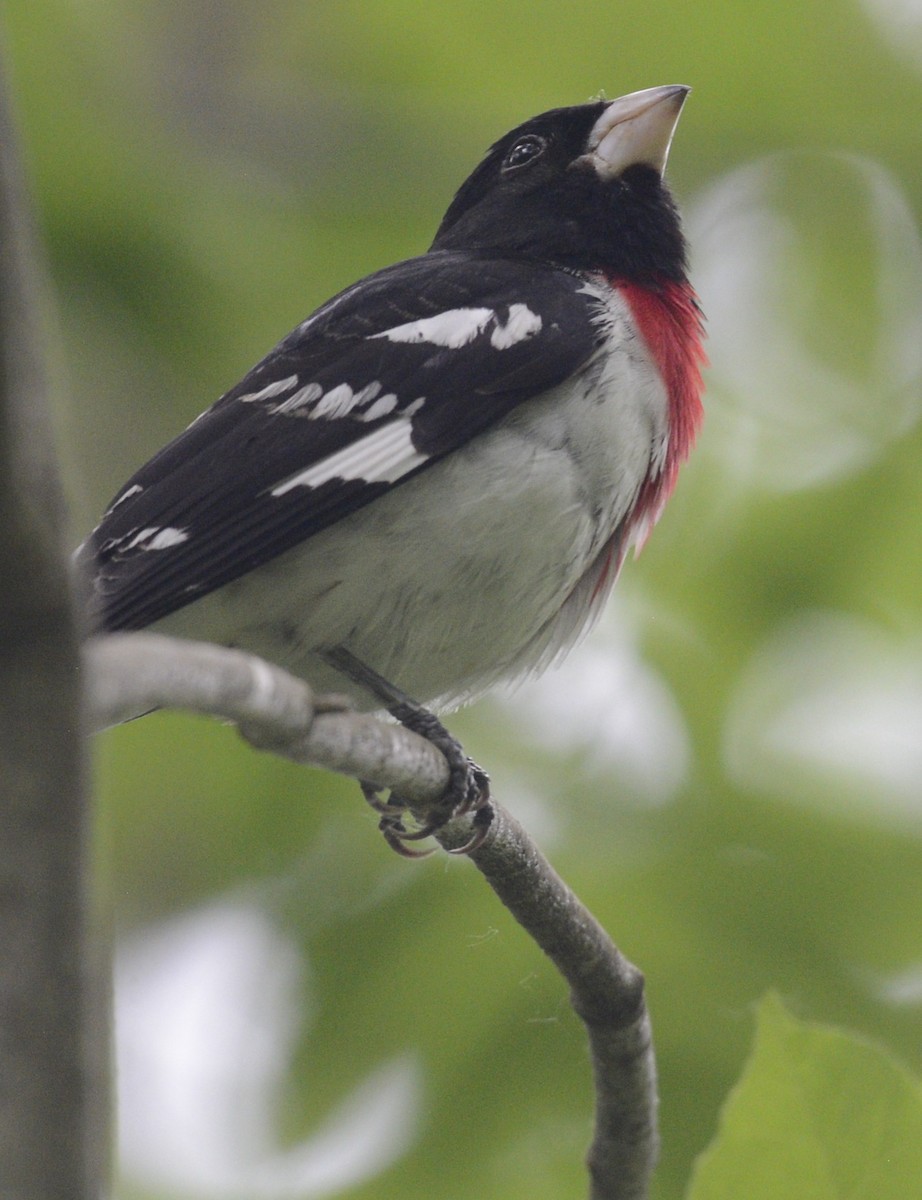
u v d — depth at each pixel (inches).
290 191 494.0
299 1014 384.5
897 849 393.1
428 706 338.6
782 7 481.7
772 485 443.2
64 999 130.6
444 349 311.6
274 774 412.2
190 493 304.2
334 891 398.6
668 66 495.2
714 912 383.9
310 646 306.3
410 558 299.0
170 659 170.6
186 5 493.0
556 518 304.5
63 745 130.6
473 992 375.9
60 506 130.3
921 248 497.7
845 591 431.5
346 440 305.0
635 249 355.3
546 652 339.6
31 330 128.6
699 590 430.6
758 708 417.4
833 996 374.9
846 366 487.2
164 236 452.4
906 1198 224.5
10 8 445.1
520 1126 365.1
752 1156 225.8
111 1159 135.1
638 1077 275.6
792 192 502.9
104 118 461.1
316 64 502.3
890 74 491.5
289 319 467.5
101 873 132.6
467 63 499.8
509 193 370.3
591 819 400.8
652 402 321.4
